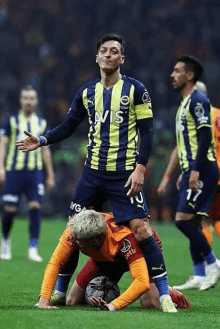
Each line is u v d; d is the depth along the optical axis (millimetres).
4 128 25781
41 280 18875
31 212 25094
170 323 11070
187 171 17953
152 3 66125
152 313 12359
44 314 11594
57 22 66562
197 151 17484
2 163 25547
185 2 66250
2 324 10742
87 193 13984
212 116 19641
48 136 14188
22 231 36188
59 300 13695
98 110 13836
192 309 13789
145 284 12578
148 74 60938
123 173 13656
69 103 61750
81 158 55250
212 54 65312
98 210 14398
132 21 65250
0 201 50062
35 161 25578
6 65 63969
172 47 63969
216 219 19797
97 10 66438
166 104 59625
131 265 12727
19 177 25281
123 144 13727
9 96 60812
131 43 62875
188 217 18000
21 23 66812
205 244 17812
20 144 14055
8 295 15555
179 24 65688
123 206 13430
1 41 65375
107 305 12406
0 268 21625
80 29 65938
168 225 44594
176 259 24719
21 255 26172
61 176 54344
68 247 12883
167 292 13062
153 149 54625
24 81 62438
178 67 18188
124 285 17875
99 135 13859
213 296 16781
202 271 18125
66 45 64875
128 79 13852
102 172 13781
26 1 68125
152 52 63188
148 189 52219
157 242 13805
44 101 61219
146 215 13328
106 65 13609
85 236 12266
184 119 17969
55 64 63500
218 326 11102
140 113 13680
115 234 12859
